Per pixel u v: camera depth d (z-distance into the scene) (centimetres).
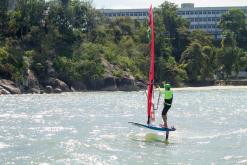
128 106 10019
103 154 3912
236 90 19600
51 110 8706
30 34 18275
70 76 17450
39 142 4553
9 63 15912
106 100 12206
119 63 19700
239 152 4106
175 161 3666
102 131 5500
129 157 3800
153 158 3778
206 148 4328
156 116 7556
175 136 5103
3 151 4025
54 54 17962
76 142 4547
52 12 19162
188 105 10650
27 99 12219
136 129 5688
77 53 18675
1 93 14562
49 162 3544
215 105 10694
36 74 16650
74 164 3475
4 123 6350
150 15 5300
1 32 18125
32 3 18788
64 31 19375
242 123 6575
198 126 6156
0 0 18675
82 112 8325
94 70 18000
